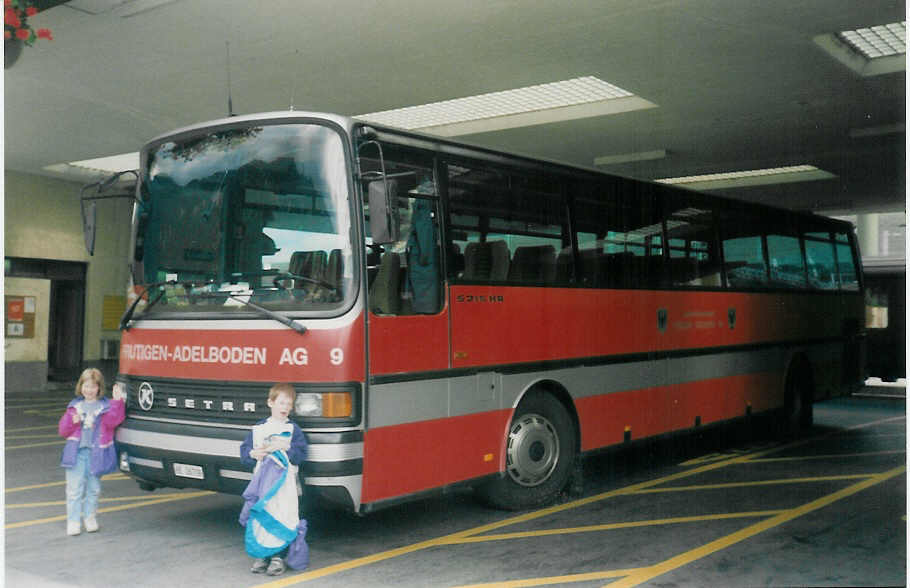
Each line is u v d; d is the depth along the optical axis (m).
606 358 9.07
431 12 9.90
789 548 6.72
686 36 10.64
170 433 6.73
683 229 10.76
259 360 6.44
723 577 5.98
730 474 10.09
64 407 16.75
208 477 6.52
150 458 6.88
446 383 7.10
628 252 9.67
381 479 6.43
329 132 6.63
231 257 6.84
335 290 6.37
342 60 11.62
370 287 6.48
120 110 14.23
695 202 11.08
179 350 6.88
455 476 7.14
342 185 6.51
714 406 11.03
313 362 6.25
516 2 9.60
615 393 9.18
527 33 10.57
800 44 10.91
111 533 7.32
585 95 13.63
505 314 7.80
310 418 6.20
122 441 7.16
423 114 14.79
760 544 6.86
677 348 10.31
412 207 7.04
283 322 6.31
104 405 7.21
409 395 6.73
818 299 14.09
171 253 7.19
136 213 7.51
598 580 5.95
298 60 11.64
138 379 7.17
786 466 10.62
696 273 10.89
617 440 9.16
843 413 17.06
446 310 7.18
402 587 5.86
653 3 9.62
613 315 9.24
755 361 12.05
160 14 9.99
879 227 47.59
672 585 5.82
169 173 7.35
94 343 20.81
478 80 12.58
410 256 6.93
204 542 7.02
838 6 9.68
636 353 9.55
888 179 20.08
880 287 22.94
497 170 8.02
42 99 13.55
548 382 8.34
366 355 6.36
